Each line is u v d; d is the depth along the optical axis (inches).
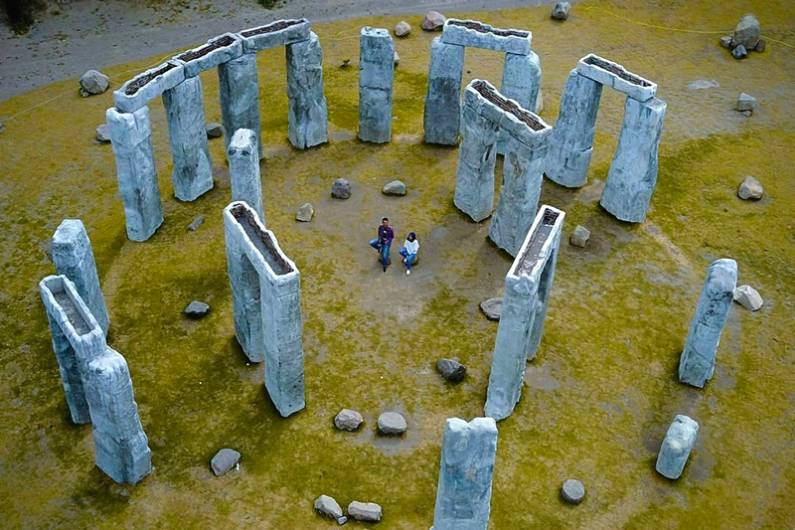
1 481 748.0
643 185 1011.9
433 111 1130.7
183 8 1457.9
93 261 839.7
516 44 1055.6
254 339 833.5
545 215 802.2
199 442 777.6
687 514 737.0
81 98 1248.2
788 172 1140.5
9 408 810.8
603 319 914.7
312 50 1075.9
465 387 835.4
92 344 678.5
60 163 1123.3
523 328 743.7
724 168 1141.7
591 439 792.9
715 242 1026.1
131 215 975.0
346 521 716.7
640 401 831.1
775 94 1294.3
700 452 788.0
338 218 1033.5
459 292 938.7
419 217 1039.0
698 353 823.1
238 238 767.1
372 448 776.3
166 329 887.1
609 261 989.2
